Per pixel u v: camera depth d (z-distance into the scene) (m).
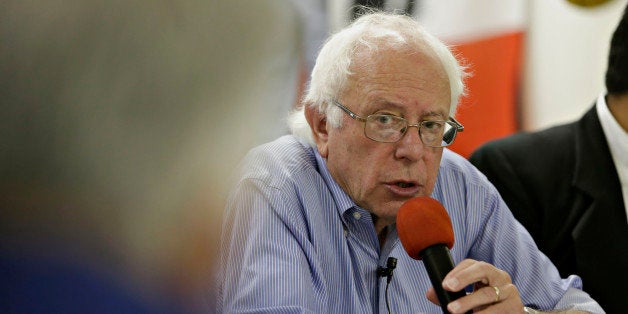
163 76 0.46
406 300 2.65
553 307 2.99
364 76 2.48
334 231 2.58
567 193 3.52
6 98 0.46
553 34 4.60
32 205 0.48
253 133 0.50
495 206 3.05
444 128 2.54
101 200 0.49
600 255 3.37
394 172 2.47
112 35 0.45
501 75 4.57
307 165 2.64
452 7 4.42
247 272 2.32
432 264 1.96
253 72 0.47
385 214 2.53
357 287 2.59
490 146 3.79
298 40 0.50
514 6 4.49
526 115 4.64
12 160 0.47
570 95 4.64
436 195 2.93
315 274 2.47
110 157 0.47
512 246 3.02
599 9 4.56
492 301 2.08
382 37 2.53
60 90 0.46
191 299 0.55
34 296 0.49
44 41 0.45
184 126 0.48
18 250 0.49
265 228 2.40
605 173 3.46
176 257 0.53
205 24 0.46
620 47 3.39
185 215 0.52
